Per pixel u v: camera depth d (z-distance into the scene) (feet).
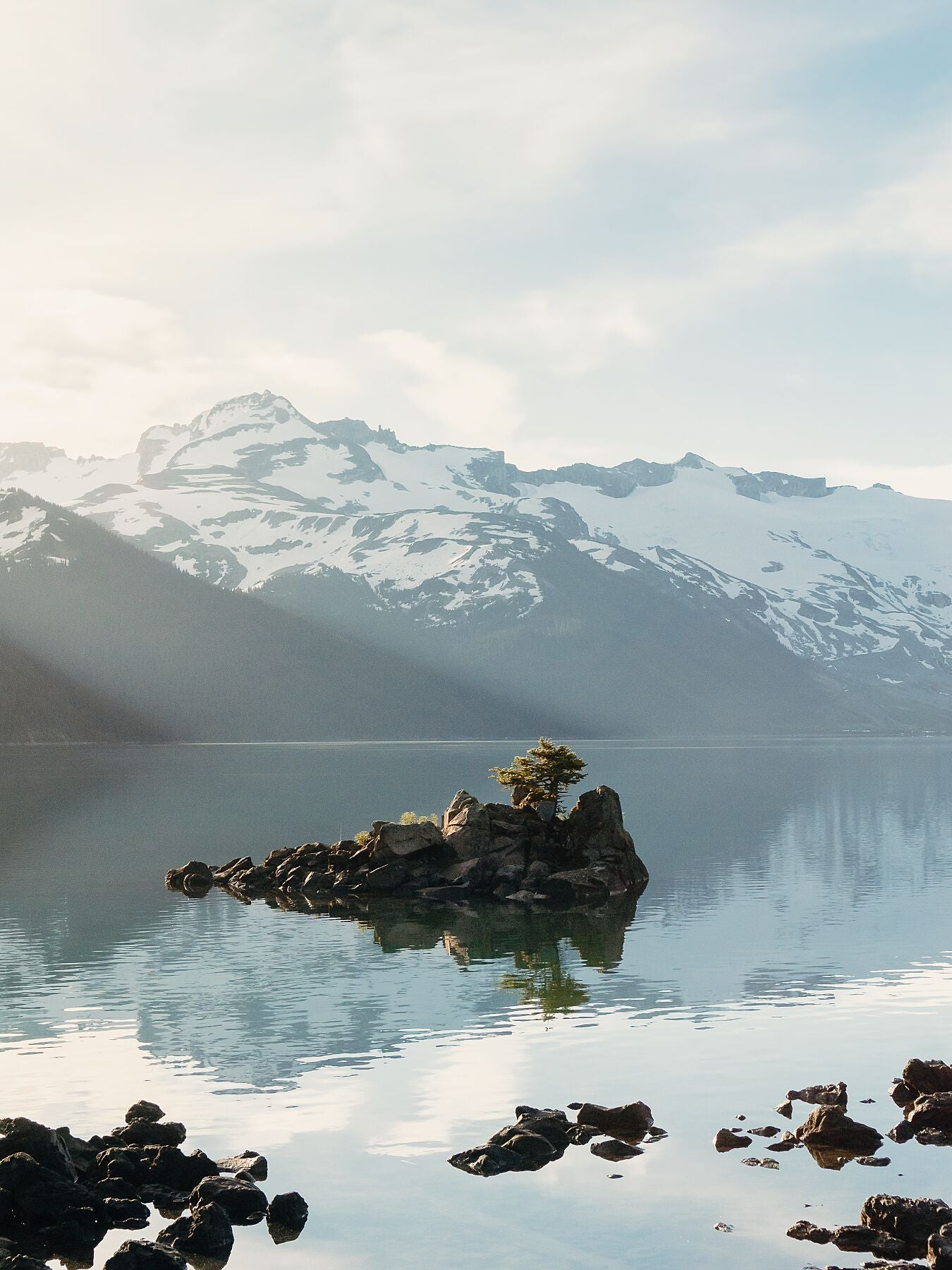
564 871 238.07
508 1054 113.39
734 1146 91.40
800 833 333.83
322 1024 124.67
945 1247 72.69
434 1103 100.42
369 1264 74.64
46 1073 108.37
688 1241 76.84
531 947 171.32
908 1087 101.76
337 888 239.09
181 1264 73.31
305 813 404.16
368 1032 121.60
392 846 247.91
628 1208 81.46
